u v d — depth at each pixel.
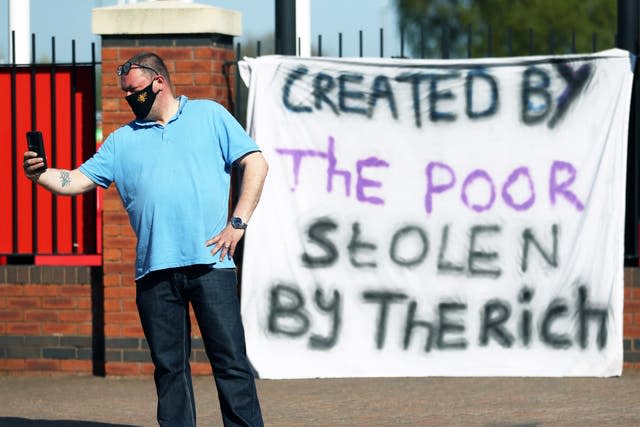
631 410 10.27
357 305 12.12
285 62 12.14
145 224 8.15
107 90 12.48
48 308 12.84
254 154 8.20
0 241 12.91
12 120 12.79
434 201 12.09
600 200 11.94
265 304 12.17
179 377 8.33
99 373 12.78
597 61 11.93
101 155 8.34
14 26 15.72
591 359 11.98
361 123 12.12
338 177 12.12
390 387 11.66
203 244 8.06
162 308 8.22
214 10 12.26
